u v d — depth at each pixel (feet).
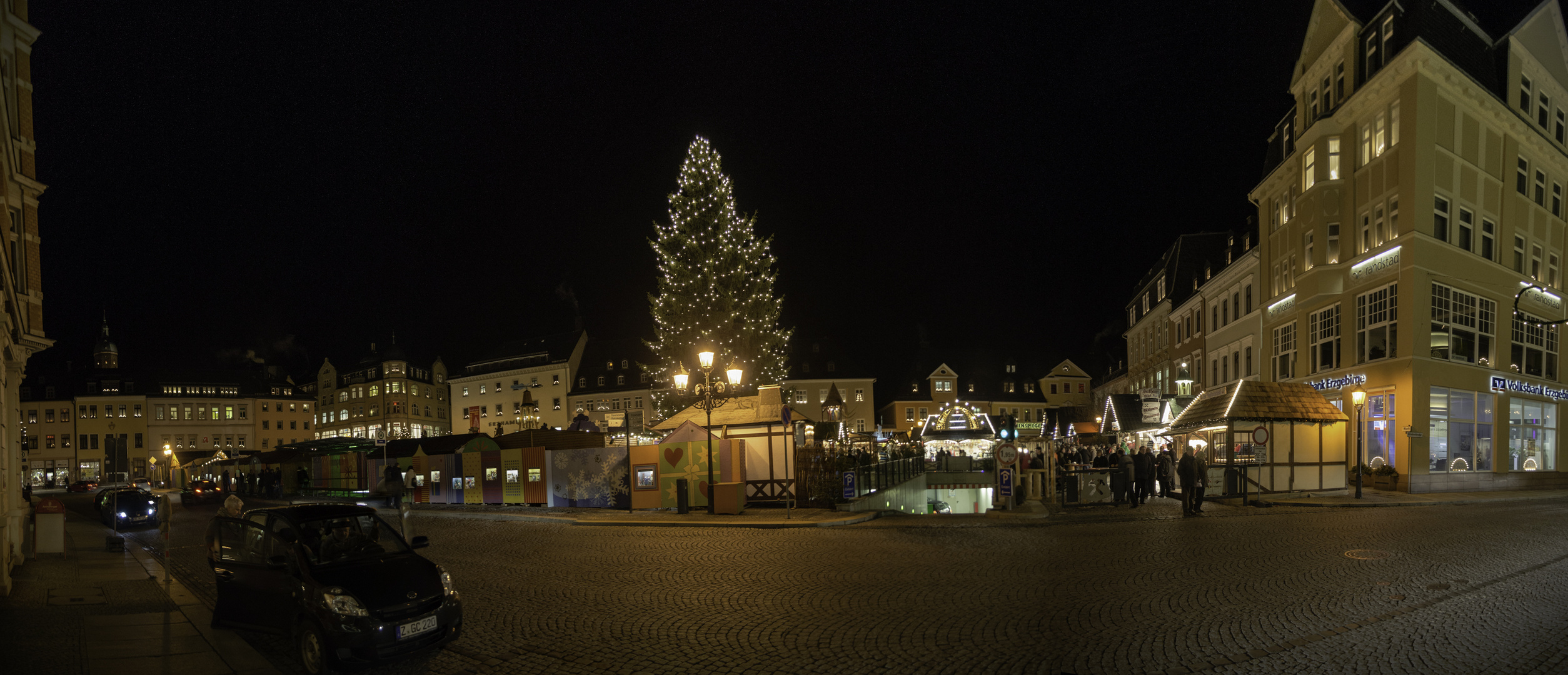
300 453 143.54
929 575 39.29
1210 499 76.13
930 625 29.37
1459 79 87.97
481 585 40.52
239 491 173.68
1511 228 97.86
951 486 106.01
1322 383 98.17
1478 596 31.83
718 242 134.10
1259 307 120.98
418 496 107.96
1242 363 127.95
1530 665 23.52
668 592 36.99
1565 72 108.58
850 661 25.36
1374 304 90.12
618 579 41.06
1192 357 157.38
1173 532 53.72
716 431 82.89
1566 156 108.58
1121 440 119.14
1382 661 24.03
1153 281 184.14
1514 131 99.30
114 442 62.44
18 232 58.03
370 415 330.75
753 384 132.98
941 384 284.00
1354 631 27.20
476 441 100.53
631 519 73.05
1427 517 59.67
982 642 26.94
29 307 59.06
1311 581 35.45
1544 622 27.91
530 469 93.61
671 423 95.66
